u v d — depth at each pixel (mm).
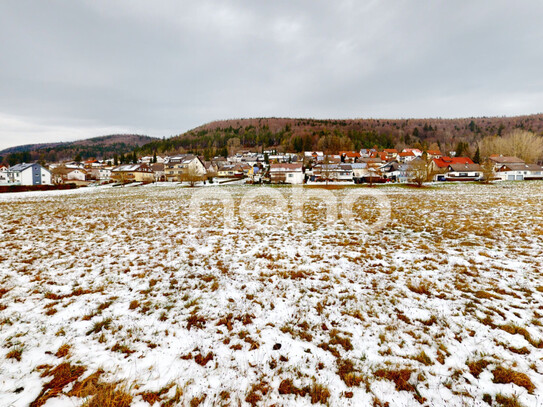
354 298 5414
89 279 6379
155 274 6738
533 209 15266
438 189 34750
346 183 52844
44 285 6004
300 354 3842
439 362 3635
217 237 10539
